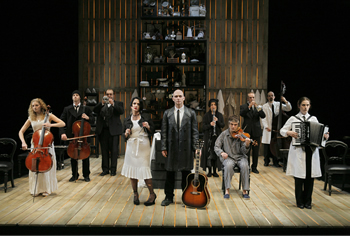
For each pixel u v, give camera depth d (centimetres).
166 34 792
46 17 802
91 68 819
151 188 427
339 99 809
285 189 510
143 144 418
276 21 834
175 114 413
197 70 799
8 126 817
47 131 447
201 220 370
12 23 760
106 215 385
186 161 408
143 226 354
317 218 379
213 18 812
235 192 493
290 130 436
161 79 764
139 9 810
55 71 829
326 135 418
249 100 607
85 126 529
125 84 820
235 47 817
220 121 590
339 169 475
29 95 814
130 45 816
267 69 824
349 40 777
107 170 604
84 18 815
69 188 508
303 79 824
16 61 786
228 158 473
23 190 497
